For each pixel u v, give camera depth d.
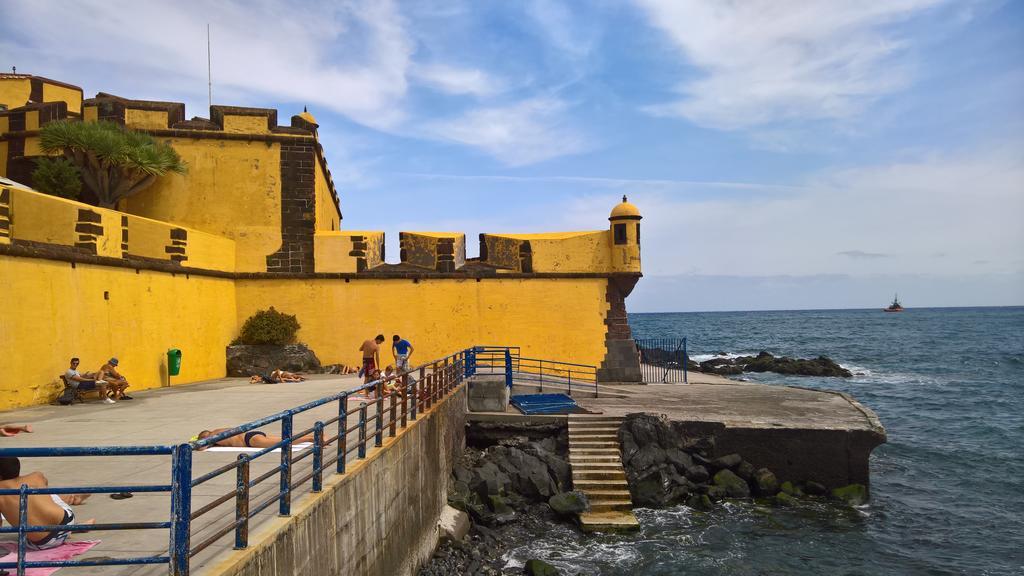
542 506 15.03
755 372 57.03
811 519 15.31
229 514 6.15
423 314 24.36
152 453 4.23
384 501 9.14
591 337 25.33
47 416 12.54
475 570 11.92
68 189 20.56
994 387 45.38
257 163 23.81
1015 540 14.88
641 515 15.23
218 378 22.16
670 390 23.19
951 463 22.48
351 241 24.25
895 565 13.40
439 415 13.89
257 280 23.80
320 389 18.00
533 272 25.09
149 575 4.71
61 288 14.81
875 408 35.88
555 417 17.58
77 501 6.45
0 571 4.53
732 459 16.53
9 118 22.52
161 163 21.94
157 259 19.31
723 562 13.02
